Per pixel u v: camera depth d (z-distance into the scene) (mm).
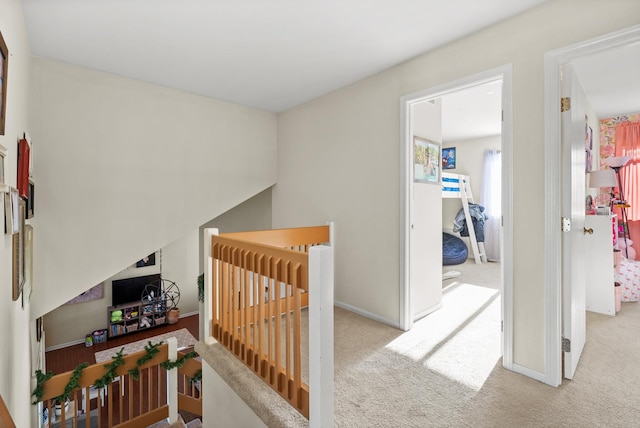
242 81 3184
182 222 3502
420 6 1951
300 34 2293
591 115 3928
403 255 2703
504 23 2066
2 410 798
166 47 2504
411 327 2756
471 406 1686
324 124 3537
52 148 2738
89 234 2939
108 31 2270
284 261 1563
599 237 3088
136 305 6406
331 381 1377
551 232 1863
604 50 1680
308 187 3766
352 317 3018
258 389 1697
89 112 2914
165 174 3373
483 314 3104
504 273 2074
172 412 3146
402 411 1651
